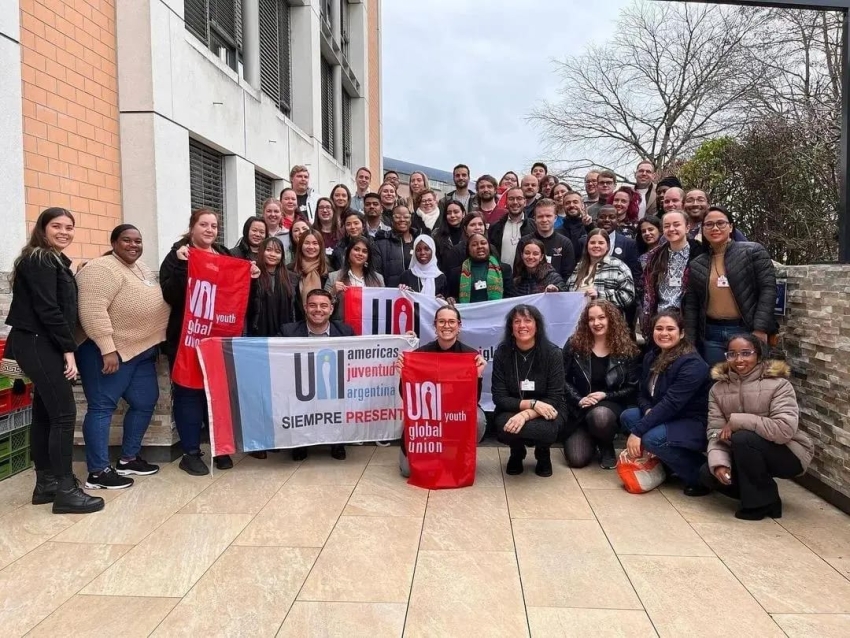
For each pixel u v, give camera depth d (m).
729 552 3.28
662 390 4.26
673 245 4.93
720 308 4.46
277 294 5.16
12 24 4.89
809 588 2.90
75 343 3.81
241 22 10.16
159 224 6.76
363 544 3.36
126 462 4.49
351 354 4.88
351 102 20.41
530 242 5.70
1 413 4.39
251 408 4.71
